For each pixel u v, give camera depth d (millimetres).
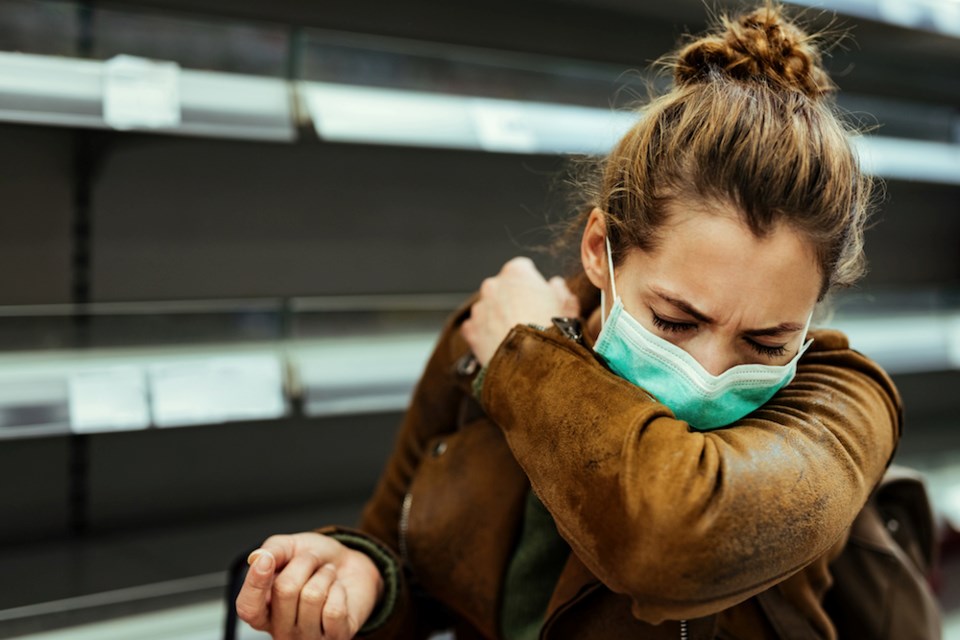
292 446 2000
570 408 844
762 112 812
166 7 1639
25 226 1685
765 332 823
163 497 1862
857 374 942
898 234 2838
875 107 2398
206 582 1619
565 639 977
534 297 1047
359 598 980
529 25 2057
